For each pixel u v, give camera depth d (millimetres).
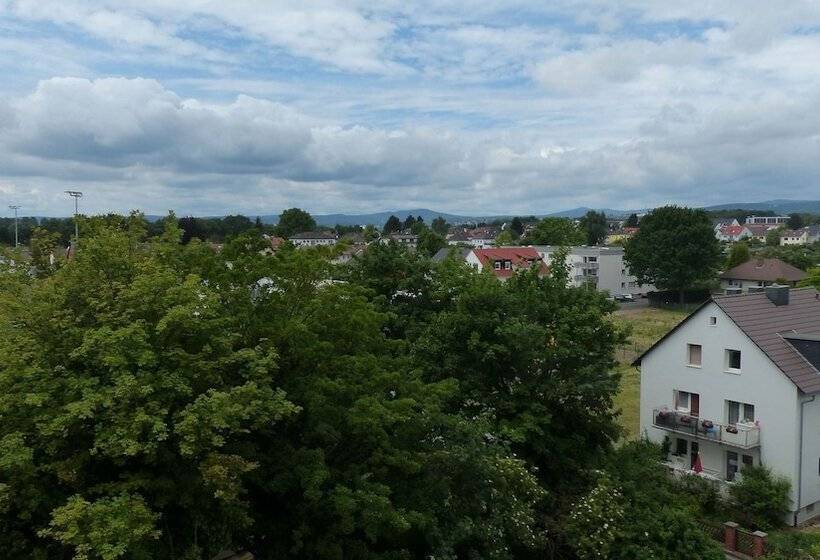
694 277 85062
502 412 19453
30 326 10641
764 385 25312
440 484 14688
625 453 21375
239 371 11039
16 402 9719
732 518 24547
